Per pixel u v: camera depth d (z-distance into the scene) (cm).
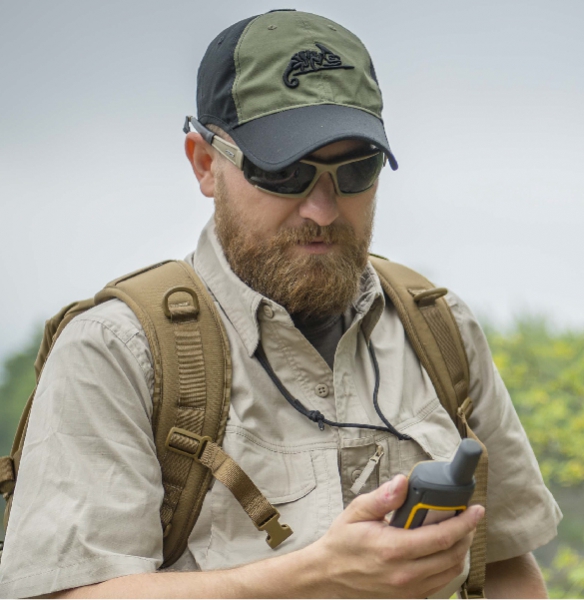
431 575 213
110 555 237
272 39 284
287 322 277
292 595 225
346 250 279
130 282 284
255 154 270
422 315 310
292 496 264
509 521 318
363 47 300
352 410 284
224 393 267
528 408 668
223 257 291
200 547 259
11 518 250
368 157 276
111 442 251
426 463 204
